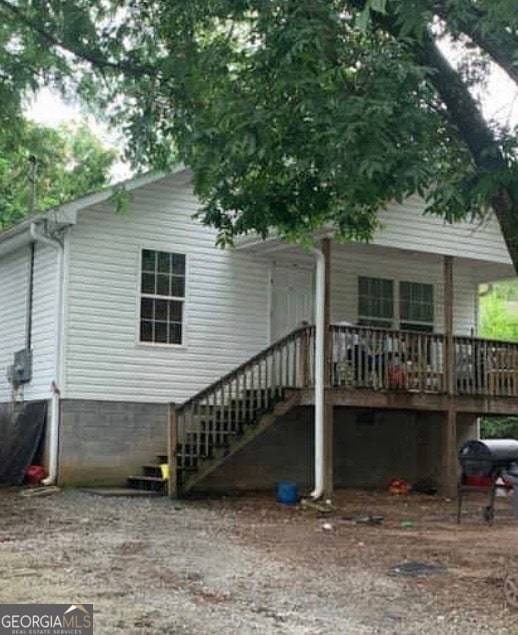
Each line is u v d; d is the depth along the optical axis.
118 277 15.56
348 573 8.11
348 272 17.66
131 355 15.54
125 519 11.48
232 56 9.06
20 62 11.51
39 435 15.12
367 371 14.91
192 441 14.52
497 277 19.41
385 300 18.09
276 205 9.34
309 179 9.09
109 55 11.12
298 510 13.23
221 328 16.48
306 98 7.49
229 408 14.53
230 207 9.32
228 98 8.23
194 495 14.68
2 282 17.61
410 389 15.27
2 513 11.83
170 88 10.29
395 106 7.36
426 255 16.72
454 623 6.29
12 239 16.31
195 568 8.20
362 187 7.56
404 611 6.63
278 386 14.97
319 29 7.60
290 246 16.02
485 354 16.22
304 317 17.38
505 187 7.77
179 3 9.64
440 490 16.59
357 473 17.20
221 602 6.81
